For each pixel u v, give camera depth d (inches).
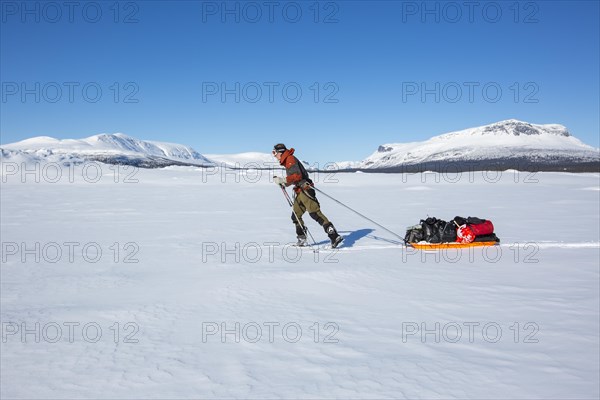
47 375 106.2
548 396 94.7
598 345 123.3
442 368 108.4
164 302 167.0
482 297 171.9
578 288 183.8
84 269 234.2
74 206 645.9
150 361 113.5
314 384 100.0
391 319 146.2
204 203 690.8
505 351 119.3
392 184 1162.0
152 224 436.1
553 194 824.9
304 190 280.1
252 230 386.3
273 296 173.6
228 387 98.8
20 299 176.6
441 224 285.7
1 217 511.8
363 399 93.1
